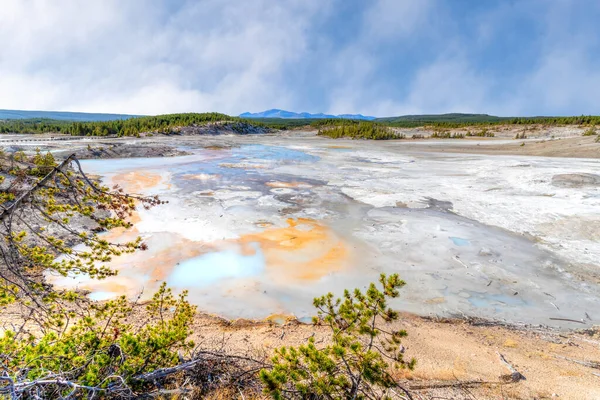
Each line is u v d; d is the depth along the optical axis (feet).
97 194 11.80
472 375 12.97
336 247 29.53
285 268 25.71
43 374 8.02
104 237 30.07
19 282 18.21
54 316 11.44
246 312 20.11
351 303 10.78
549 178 50.08
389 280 10.39
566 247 28.94
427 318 19.43
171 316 18.43
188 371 11.16
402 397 11.27
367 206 42.29
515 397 11.48
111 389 8.40
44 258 11.11
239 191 49.39
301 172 67.31
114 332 12.06
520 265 26.04
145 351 10.24
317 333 17.29
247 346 15.31
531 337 17.33
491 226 34.60
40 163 11.02
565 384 12.39
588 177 47.21
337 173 66.03
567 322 19.03
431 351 15.16
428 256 27.73
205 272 24.88
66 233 28.12
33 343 10.23
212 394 10.59
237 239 30.96
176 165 74.95
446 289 22.67
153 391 9.43
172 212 38.14
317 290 22.77
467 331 17.93
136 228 32.89
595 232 30.96
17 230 25.12
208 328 17.80
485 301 21.25
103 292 21.71
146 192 47.60
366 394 9.77
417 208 41.29
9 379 6.78
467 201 43.75
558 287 22.81
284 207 41.34
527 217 36.47
